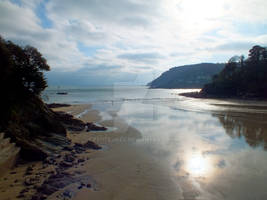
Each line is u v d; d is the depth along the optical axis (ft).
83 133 50.96
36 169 26.76
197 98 222.28
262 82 202.80
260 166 30.17
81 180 24.13
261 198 21.09
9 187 21.52
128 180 24.61
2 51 35.73
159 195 21.27
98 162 30.48
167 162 31.17
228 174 27.22
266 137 49.19
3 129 29.78
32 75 44.68
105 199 20.16
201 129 58.29
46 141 38.24
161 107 126.11
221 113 97.96
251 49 258.78
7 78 38.60
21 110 38.06
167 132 52.95
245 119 79.20
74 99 191.21
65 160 30.63
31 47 46.14
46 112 46.62
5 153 25.79
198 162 31.53
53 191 21.01
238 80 223.92
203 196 21.33
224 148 39.47
